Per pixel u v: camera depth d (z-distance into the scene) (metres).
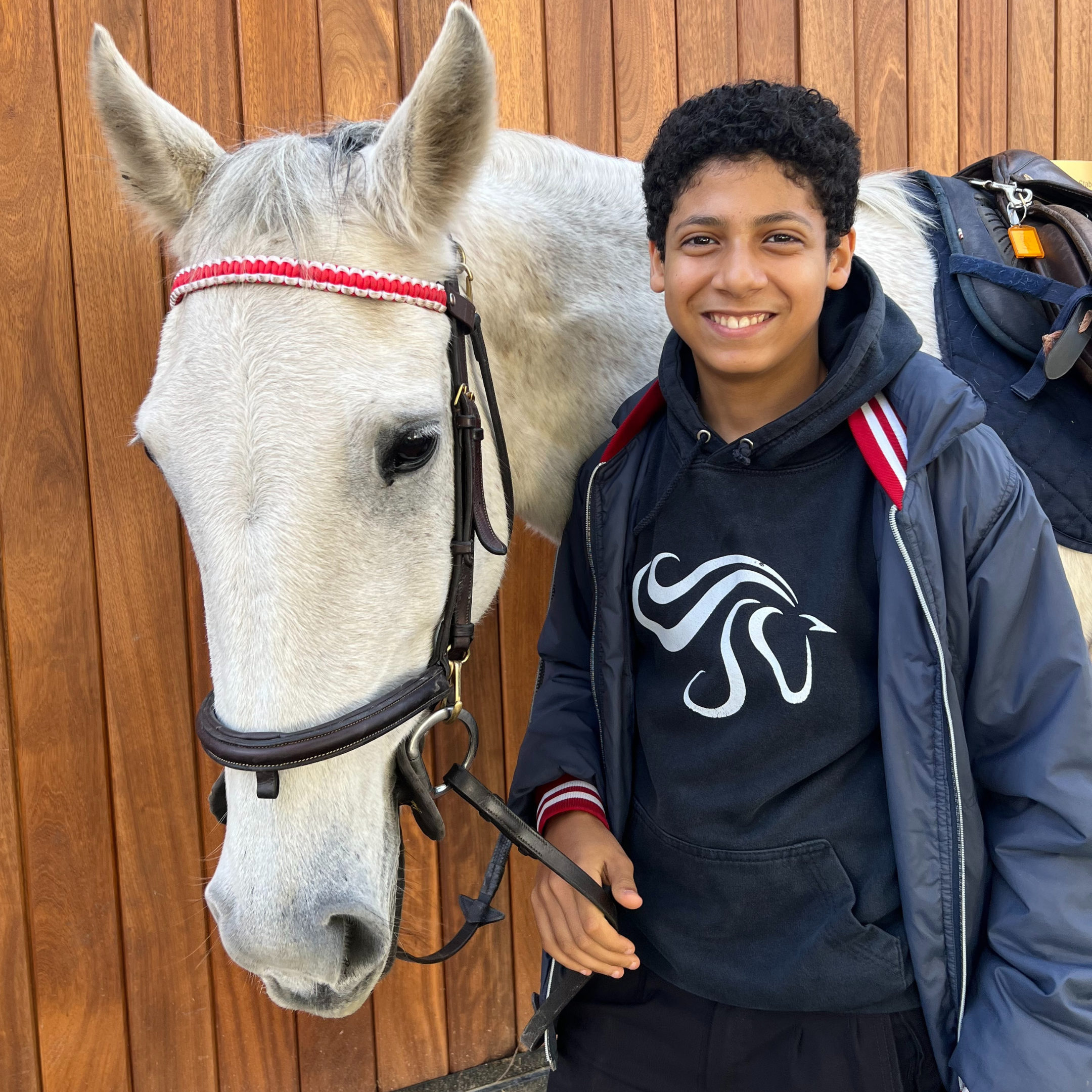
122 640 1.40
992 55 1.92
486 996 1.69
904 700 0.71
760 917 0.78
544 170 1.16
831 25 1.77
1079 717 0.69
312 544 0.73
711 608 0.79
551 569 1.66
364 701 0.78
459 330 0.88
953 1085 0.73
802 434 0.76
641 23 1.62
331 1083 1.60
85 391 1.35
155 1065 1.48
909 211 1.17
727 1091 0.82
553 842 0.88
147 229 0.94
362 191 0.82
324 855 0.75
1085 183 1.71
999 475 0.72
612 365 1.17
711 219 0.73
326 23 1.41
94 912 1.42
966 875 0.71
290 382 0.73
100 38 0.85
